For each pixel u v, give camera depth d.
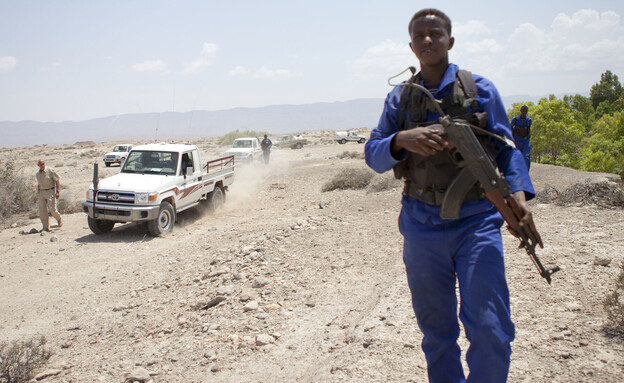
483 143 2.16
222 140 61.94
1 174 16.80
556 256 5.32
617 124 31.03
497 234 2.19
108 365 4.44
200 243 9.23
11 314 6.53
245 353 4.23
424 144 2.06
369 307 4.80
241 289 5.86
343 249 7.10
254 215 12.83
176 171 11.89
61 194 17.61
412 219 2.35
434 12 2.27
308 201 14.19
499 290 2.07
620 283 3.91
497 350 2.02
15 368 4.33
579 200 8.11
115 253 9.63
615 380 2.87
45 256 9.70
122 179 11.47
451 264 2.30
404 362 3.50
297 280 5.95
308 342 4.28
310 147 46.62
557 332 3.58
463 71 2.27
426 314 2.41
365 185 15.17
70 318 6.12
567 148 29.81
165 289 6.65
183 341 4.72
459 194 2.13
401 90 2.40
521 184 2.08
